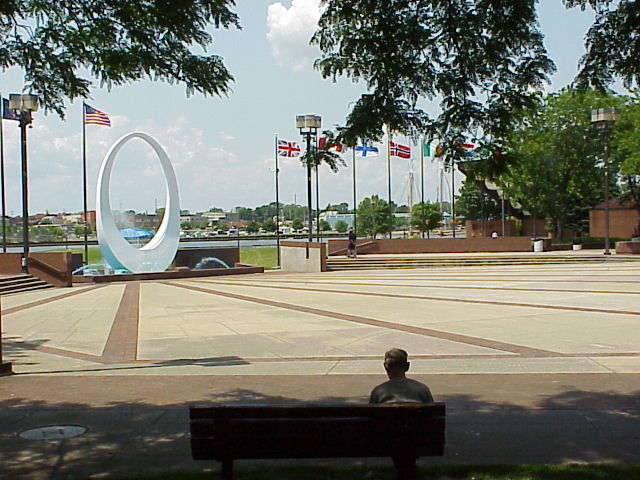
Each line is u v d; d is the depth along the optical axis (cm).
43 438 802
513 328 1670
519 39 789
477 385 1049
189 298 2698
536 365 1215
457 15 801
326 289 2920
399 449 541
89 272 4859
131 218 7125
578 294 2416
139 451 748
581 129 5500
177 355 1410
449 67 821
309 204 4666
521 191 5894
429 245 5419
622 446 727
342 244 5375
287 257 5097
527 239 5381
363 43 810
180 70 980
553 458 691
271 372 1198
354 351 1407
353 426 541
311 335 1630
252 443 547
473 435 777
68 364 1322
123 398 1009
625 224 7025
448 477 627
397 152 6125
